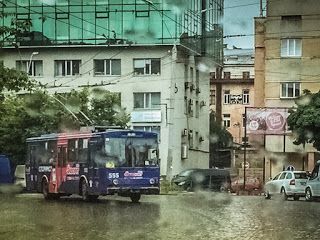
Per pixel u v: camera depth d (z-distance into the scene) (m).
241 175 57.00
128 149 28.25
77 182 30.03
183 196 37.97
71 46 56.81
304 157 51.28
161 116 55.16
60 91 57.19
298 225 18.36
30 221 19.62
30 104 46.81
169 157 47.25
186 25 56.38
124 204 28.34
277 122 50.03
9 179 44.62
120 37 56.34
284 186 36.22
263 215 22.25
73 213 22.88
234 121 96.44
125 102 56.00
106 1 56.53
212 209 25.30
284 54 52.00
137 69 56.22
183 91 57.25
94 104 48.59
